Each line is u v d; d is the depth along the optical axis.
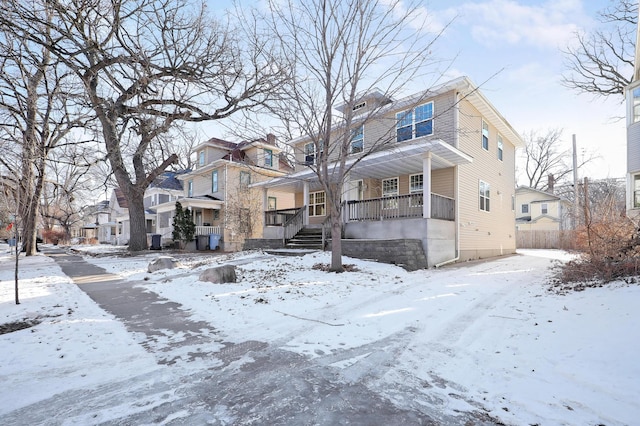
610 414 2.25
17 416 2.25
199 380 2.83
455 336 3.98
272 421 2.21
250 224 20.28
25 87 10.24
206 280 7.46
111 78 9.67
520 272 9.45
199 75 10.35
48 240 38.16
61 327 4.30
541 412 2.32
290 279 7.81
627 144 12.46
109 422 2.18
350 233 12.73
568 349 3.32
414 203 13.66
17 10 8.03
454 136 12.35
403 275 8.82
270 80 9.59
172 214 25.62
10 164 11.11
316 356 3.39
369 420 2.23
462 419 2.25
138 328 4.30
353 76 8.09
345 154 8.79
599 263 6.47
